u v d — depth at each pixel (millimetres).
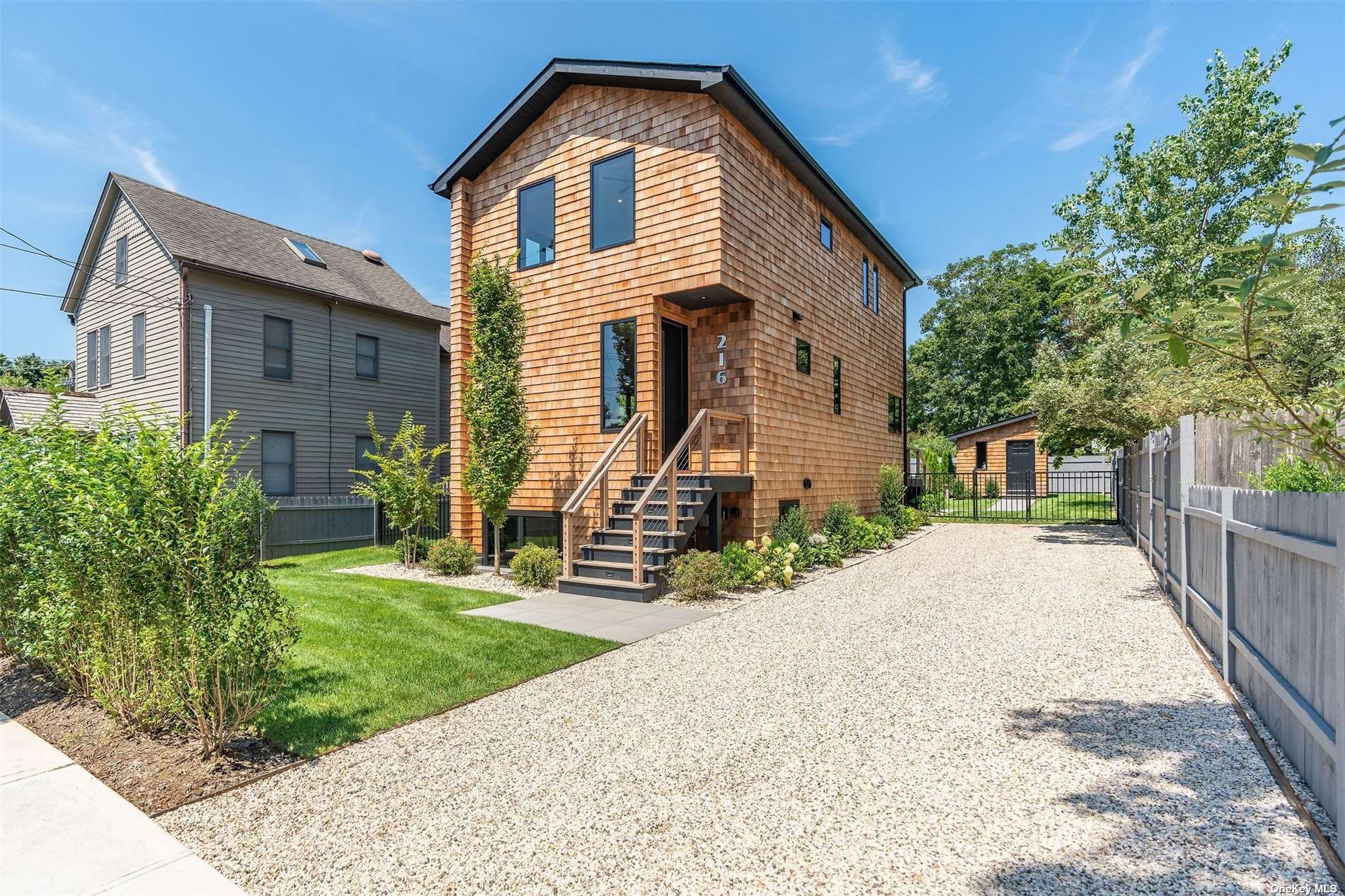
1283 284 1980
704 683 4555
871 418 14523
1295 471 4879
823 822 2701
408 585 8492
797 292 10617
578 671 4859
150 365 13586
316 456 15023
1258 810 2715
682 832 2646
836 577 8852
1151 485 8438
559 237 9820
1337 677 2480
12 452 4320
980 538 13461
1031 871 2340
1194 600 5453
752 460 9070
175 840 2646
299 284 14680
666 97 8797
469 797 2977
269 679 3609
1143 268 18719
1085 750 3344
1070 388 12195
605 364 9336
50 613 3988
